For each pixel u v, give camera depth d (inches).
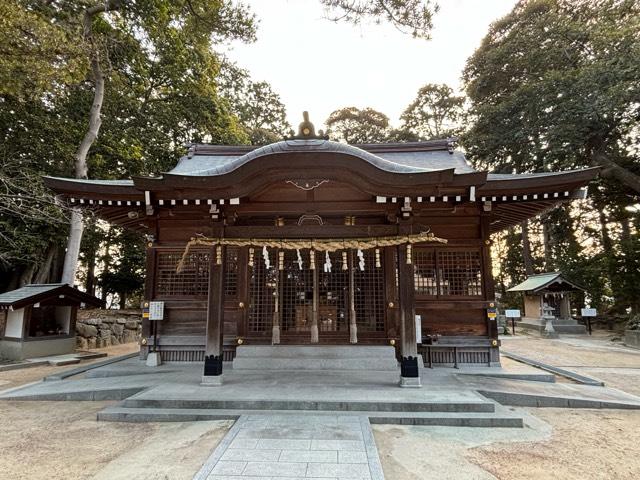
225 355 299.1
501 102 816.3
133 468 136.2
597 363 385.1
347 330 288.2
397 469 136.7
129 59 547.8
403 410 194.9
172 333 311.1
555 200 277.7
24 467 139.6
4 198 367.2
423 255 303.4
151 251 318.0
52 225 512.4
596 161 706.8
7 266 570.6
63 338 429.4
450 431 176.7
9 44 282.5
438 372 272.8
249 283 299.3
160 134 603.2
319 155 227.8
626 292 614.5
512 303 992.2
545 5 787.4
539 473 135.0
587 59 698.2
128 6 526.9
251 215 287.9
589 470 138.1
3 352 390.3
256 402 198.8
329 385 231.0
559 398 221.9
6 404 224.4
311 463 135.3
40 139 505.0
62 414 204.1
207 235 256.5
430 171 223.0
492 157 824.3
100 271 906.1
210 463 134.9
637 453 154.4
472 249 302.4
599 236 890.7
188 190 239.8
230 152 429.4
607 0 723.4
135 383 244.4
